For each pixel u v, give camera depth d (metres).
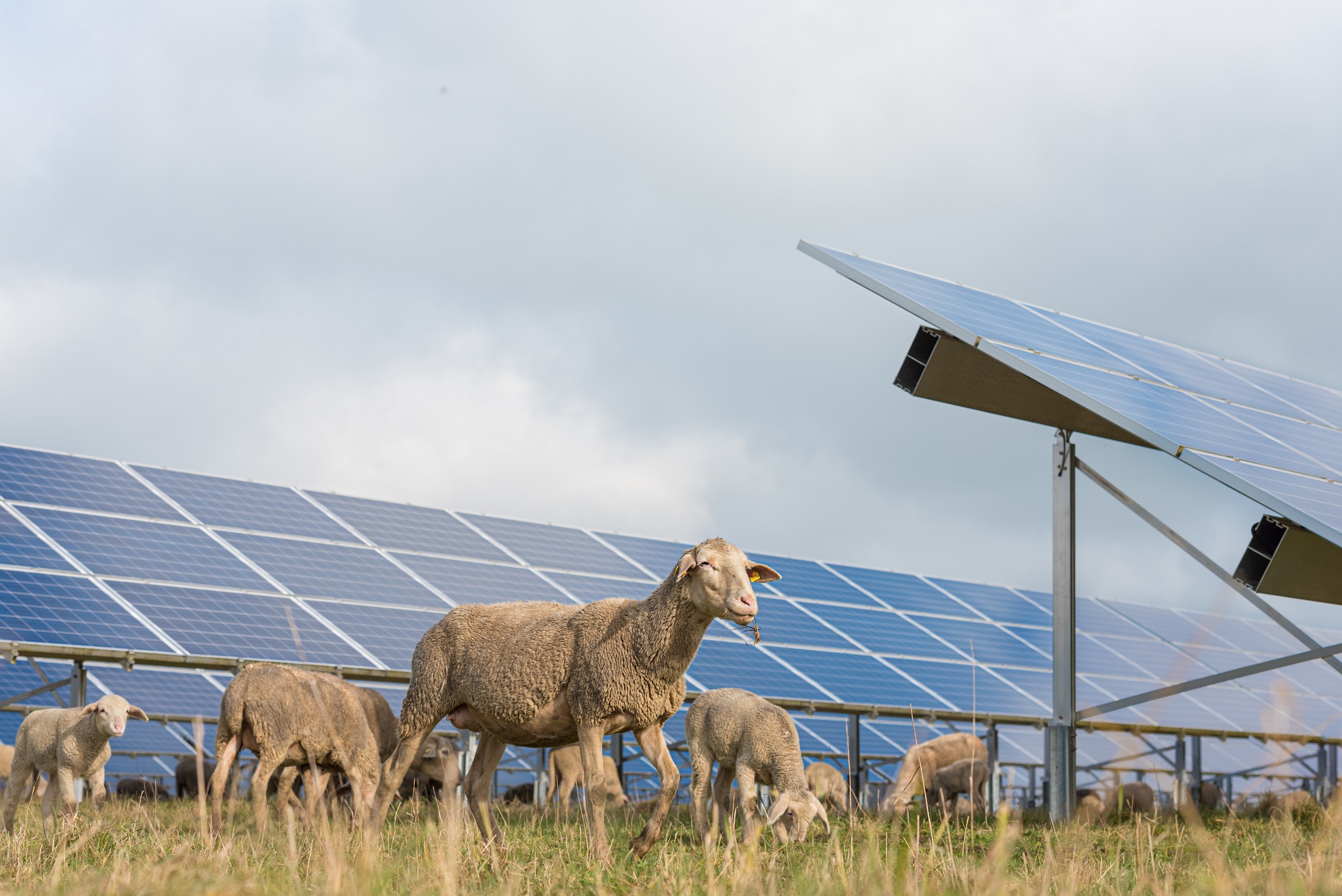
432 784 18.41
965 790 19.66
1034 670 25.25
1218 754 27.59
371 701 13.77
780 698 19.17
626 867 7.42
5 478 19.08
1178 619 32.31
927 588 29.73
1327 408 18.00
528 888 6.18
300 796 18.28
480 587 21.20
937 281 15.50
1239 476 10.97
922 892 4.81
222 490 21.52
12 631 14.62
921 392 14.52
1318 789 25.02
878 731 24.52
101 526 18.52
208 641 15.94
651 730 8.57
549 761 20.83
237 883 5.15
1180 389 14.51
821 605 25.25
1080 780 22.95
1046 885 5.13
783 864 7.14
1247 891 4.98
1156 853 7.65
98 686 19.56
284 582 18.66
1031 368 12.38
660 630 8.27
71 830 8.41
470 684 8.92
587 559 24.50
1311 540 12.23
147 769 28.16
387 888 5.50
